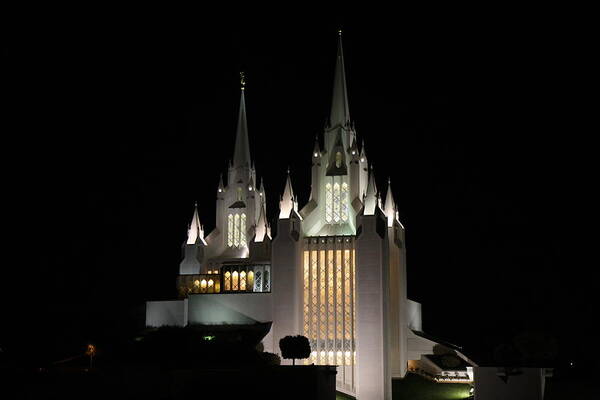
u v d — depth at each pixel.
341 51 122.06
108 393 73.88
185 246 129.62
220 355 93.06
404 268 116.06
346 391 103.12
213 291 124.00
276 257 106.12
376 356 99.75
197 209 131.88
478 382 75.44
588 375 100.00
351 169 114.25
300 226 108.12
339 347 104.69
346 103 119.12
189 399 71.00
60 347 110.81
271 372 70.12
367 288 101.81
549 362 98.56
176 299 118.44
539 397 73.44
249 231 132.12
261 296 109.81
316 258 108.25
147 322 116.31
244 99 142.62
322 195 114.69
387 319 103.06
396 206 118.62
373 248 102.69
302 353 88.50
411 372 111.31
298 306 105.06
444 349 110.25
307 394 69.56
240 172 136.75
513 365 76.50
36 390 68.56
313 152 116.56
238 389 70.38
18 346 112.19
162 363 91.12
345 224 112.75
